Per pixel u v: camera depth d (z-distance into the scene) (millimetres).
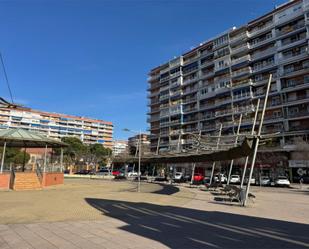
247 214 12539
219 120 70375
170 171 70250
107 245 7023
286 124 54688
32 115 133250
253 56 65125
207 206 15422
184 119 82188
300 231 8859
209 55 76688
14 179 26359
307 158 43969
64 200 17078
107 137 159250
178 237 7980
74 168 89188
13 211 12570
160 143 87438
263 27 63688
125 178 57344
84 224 9773
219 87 70938
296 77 55938
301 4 56531
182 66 85750
